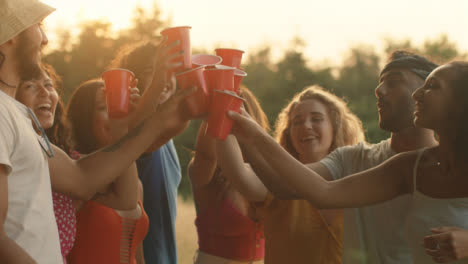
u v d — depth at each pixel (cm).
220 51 251
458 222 212
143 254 349
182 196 1742
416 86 258
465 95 206
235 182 291
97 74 2377
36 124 192
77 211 276
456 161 211
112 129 258
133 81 269
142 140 224
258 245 354
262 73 2614
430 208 220
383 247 256
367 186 234
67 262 278
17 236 175
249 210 345
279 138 360
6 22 181
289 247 286
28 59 189
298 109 338
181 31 229
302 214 285
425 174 223
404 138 262
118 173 221
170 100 228
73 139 309
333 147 338
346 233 268
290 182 233
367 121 2112
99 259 276
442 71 212
